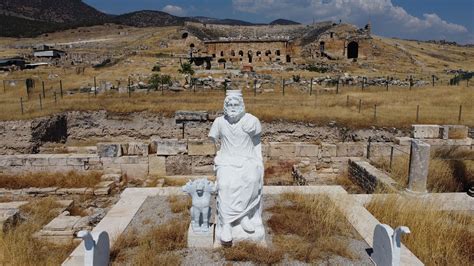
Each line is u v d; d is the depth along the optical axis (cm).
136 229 840
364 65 6081
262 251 720
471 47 11094
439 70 5938
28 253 845
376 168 1413
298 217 873
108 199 1349
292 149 1664
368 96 2692
